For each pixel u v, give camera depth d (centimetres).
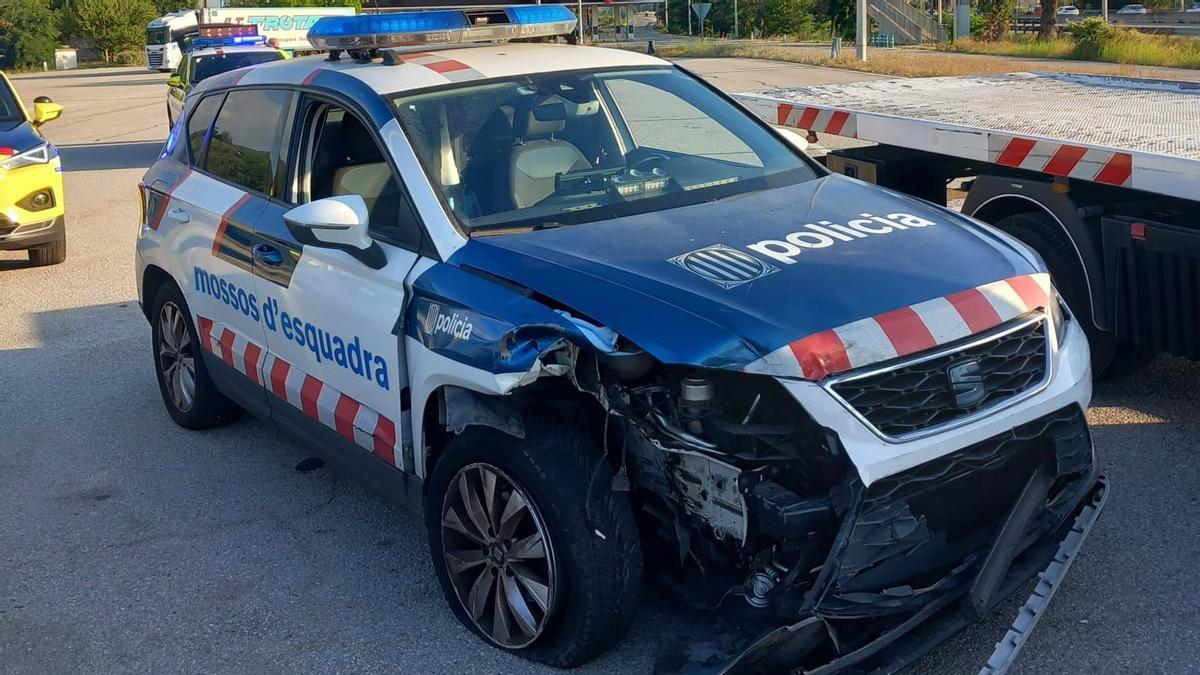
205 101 540
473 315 335
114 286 884
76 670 367
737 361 295
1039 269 356
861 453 293
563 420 338
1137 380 569
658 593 363
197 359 536
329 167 431
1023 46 3678
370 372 382
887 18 5134
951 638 328
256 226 454
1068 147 501
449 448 354
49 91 3744
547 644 342
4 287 895
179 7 8612
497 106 421
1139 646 345
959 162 640
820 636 293
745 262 333
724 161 434
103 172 1556
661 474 324
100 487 511
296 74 468
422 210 376
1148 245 480
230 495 496
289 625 387
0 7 7369
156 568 433
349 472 416
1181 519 420
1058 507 337
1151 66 2848
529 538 335
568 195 400
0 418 603
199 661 368
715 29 6406
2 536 467
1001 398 320
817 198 397
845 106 680
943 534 311
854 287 317
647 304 312
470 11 495
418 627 381
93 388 646
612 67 470
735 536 304
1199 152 468
